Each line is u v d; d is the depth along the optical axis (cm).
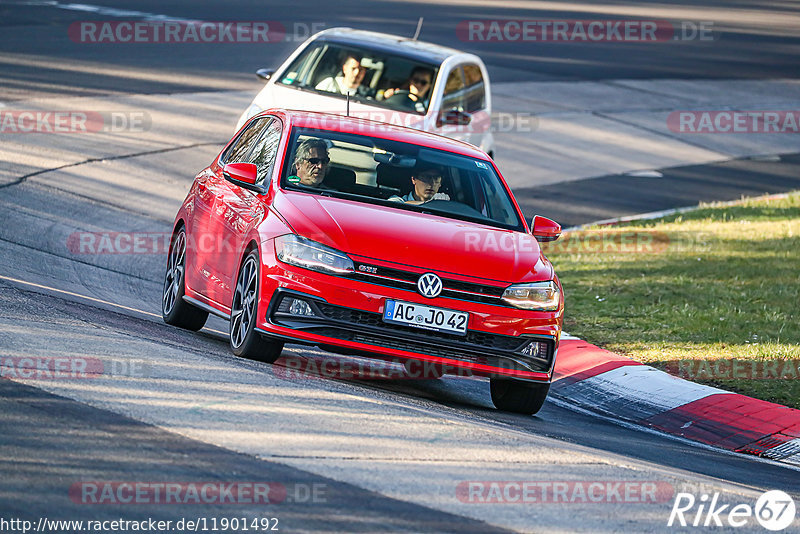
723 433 3212
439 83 5547
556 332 3006
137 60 9081
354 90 5453
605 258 5422
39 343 2650
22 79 7775
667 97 10975
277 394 2508
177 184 5903
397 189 3225
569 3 17300
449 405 2959
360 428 2333
